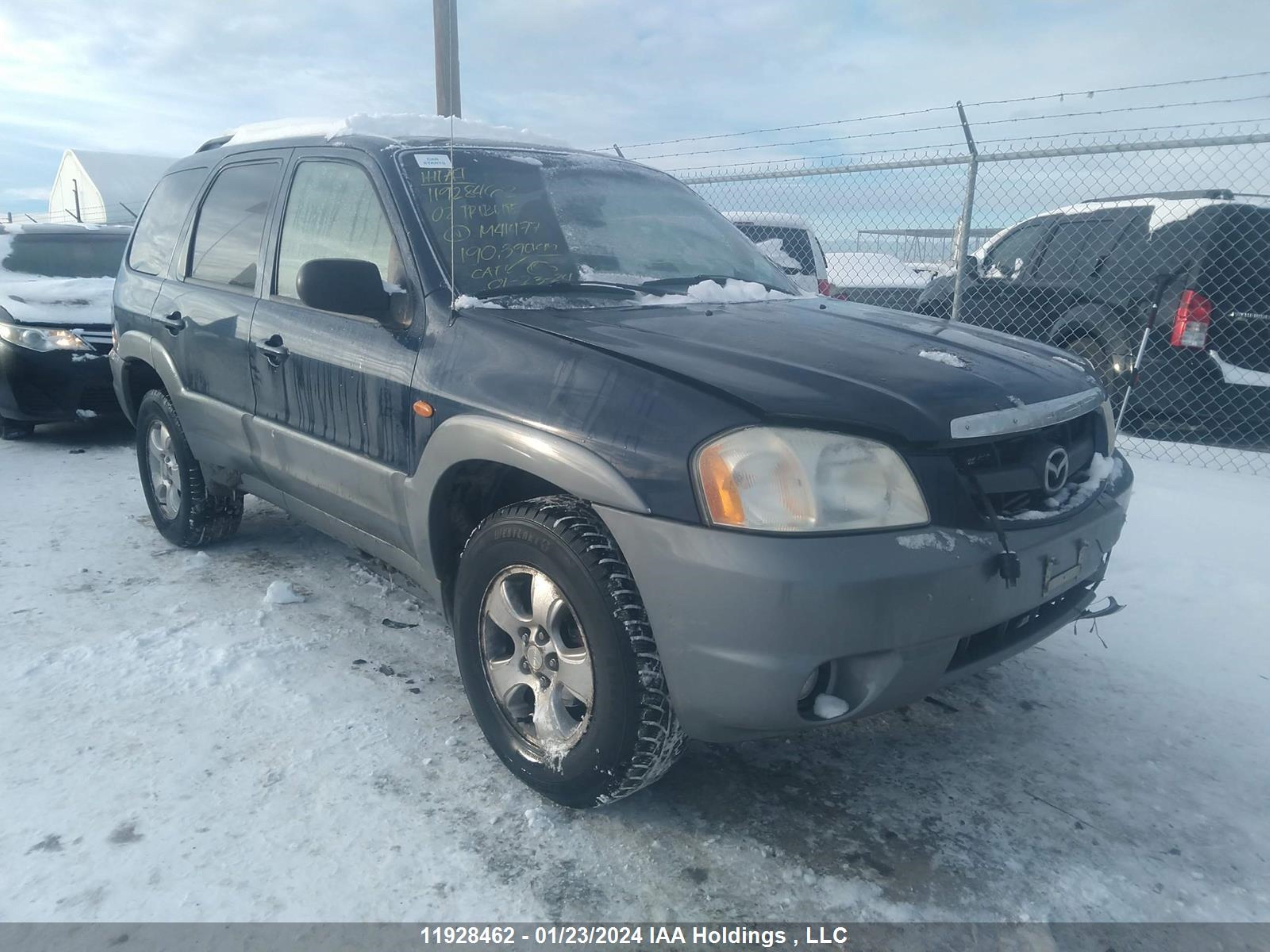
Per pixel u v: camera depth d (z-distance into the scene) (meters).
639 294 3.08
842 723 2.26
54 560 4.40
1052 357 2.95
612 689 2.30
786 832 2.51
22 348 6.58
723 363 2.39
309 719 2.99
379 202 3.13
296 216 3.54
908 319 3.17
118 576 4.20
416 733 2.93
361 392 3.02
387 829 2.47
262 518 5.06
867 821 2.56
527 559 2.46
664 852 2.42
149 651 3.43
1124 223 6.41
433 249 2.95
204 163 4.38
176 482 4.48
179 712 3.02
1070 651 3.59
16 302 6.75
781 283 3.65
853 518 2.13
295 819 2.49
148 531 4.87
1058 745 2.96
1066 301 6.68
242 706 3.06
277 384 3.45
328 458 3.22
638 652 2.27
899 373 2.42
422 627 3.71
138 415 4.75
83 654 3.38
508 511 2.54
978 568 2.22
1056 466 2.51
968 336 2.98
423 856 2.37
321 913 2.17
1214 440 6.09
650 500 2.21
